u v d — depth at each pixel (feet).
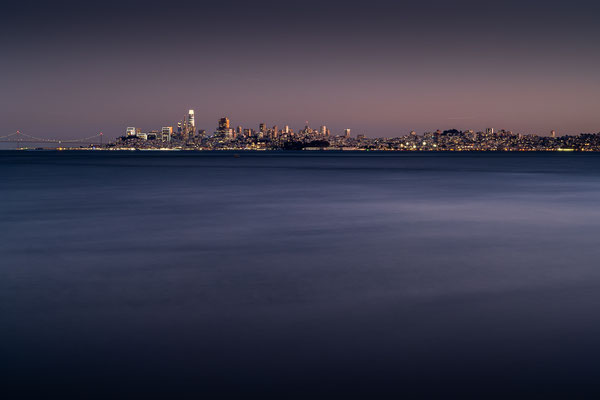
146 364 20.38
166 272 37.37
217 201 94.68
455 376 19.19
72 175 194.29
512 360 20.63
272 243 50.11
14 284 33.94
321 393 17.90
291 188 127.75
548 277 35.68
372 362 20.49
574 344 22.36
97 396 17.75
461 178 173.88
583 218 69.87
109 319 26.25
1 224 64.80
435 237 53.88
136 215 73.67
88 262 41.14
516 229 59.47
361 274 36.63
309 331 24.20
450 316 26.50
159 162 382.83
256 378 19.07
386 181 157.17
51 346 22.41
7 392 18.02
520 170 242.17
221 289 32.35
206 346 22.29
